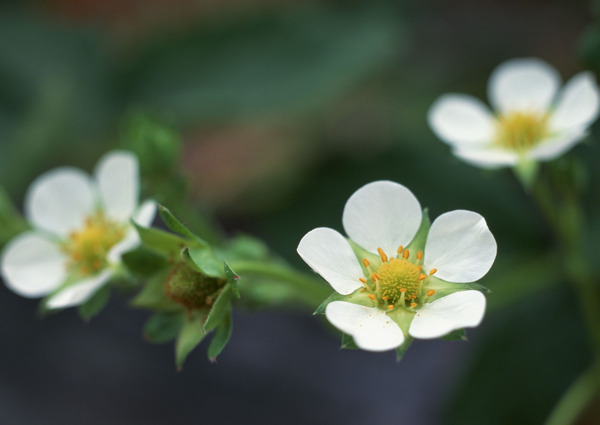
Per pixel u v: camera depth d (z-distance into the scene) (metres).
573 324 0.37
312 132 0.43
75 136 0.39
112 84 0.40
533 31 0.43
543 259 0.36
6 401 0.38
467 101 0.33
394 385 0.38
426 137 0.39
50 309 0.29
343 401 0.38
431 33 0.44
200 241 0.28
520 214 0.38
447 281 0.27
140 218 0.29
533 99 0.33
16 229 0.32
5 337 0.39
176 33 0.40
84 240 0.30
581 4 0.43
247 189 0.42
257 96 0.39
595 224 0.37
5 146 0.39
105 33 0.43
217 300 0.27
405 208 0.27
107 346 0.39
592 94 0.31
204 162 0.44
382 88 0.43
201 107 0.39
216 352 0.27
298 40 0.39
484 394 0.36
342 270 0.27
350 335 0.26
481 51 0.43
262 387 0.38
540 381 0.36
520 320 0.37
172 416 0.38
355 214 0.27
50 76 0.40
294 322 0.40
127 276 0.29
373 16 0.40
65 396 0.38
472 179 0.38
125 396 0.38
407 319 0.27
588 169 0.37
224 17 0.40
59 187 0.31
